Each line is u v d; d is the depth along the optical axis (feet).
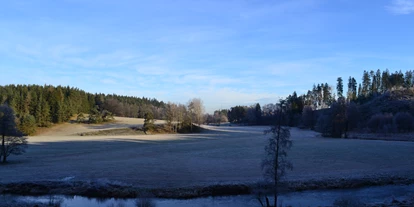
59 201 97.40
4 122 169.58
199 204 96.12
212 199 101.65
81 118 493.77
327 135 338.13
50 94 503.61
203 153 196.44
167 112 458.91
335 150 198.08
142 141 293.64
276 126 89.61
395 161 157.99
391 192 108.37
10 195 105.91
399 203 91.76
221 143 264.72
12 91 504.02
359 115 388.16
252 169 139.74
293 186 112.47
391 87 569.23
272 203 96.58
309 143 243.19
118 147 241.55
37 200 99.45
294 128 541.75
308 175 127.24
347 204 90.38
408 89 488.44
